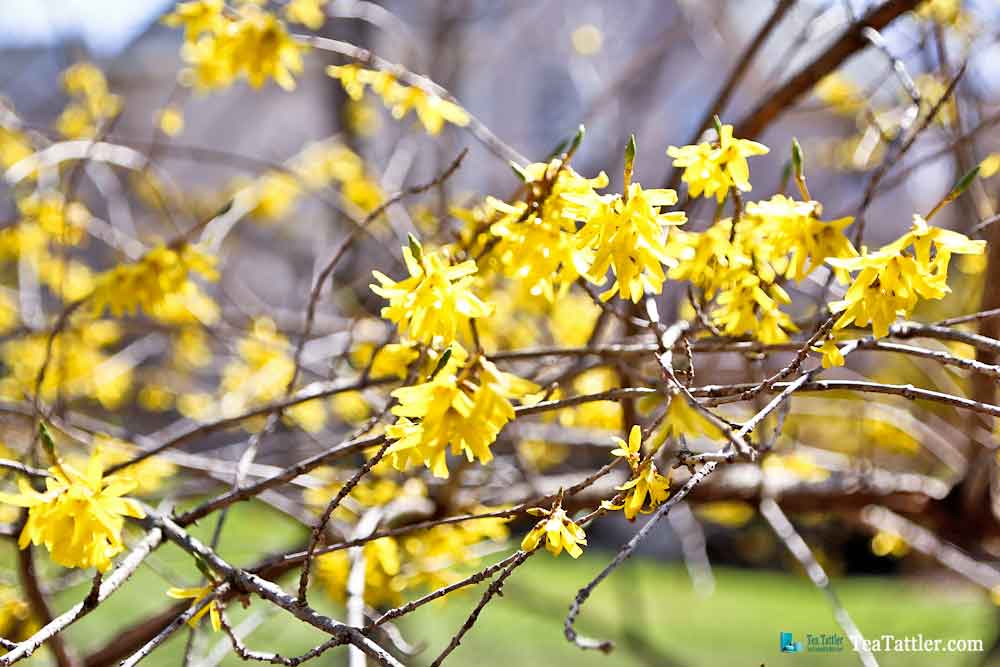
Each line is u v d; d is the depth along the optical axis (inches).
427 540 94.3
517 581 135.3
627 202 50.6
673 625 217.8
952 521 111.8
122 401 161.3
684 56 254.4
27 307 130.3
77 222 124.6
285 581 105.7
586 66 187.5
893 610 188.2
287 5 103.8
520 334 123.7
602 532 276.5
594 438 115.4
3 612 97.7
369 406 127.9
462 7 191.0
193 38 86.6
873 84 114.3
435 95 83.7
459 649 197.5
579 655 198.7
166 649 153.3
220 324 133.9
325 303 152.3
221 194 167.8
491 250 66.3
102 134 118.1
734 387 54.1
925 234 48.6
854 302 49.1
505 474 116.3
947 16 99.6
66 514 50.6
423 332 49.4
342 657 144.3
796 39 102.6
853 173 142.6
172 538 62.4
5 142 145.9
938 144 115.9
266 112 271.7
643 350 72.0
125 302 83.9
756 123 99.7
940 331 60.2
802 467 119.7
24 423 125.9
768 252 60.6
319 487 98.6
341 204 131.8
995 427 97.8
